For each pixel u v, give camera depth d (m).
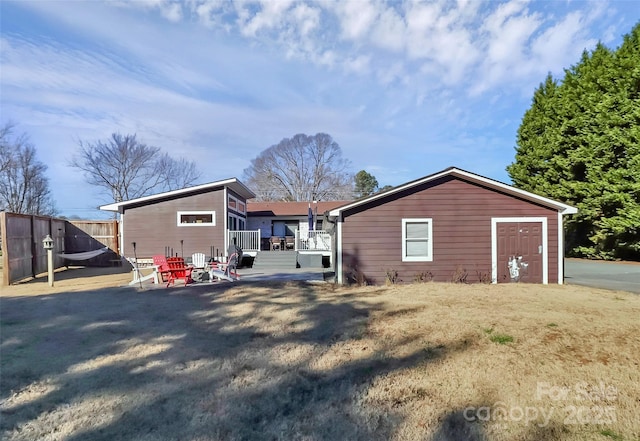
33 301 7.52
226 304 6.97
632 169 15.82
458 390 3.19
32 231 12.50
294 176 47.34
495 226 10.58
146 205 16.11
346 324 5.35
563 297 7.27
